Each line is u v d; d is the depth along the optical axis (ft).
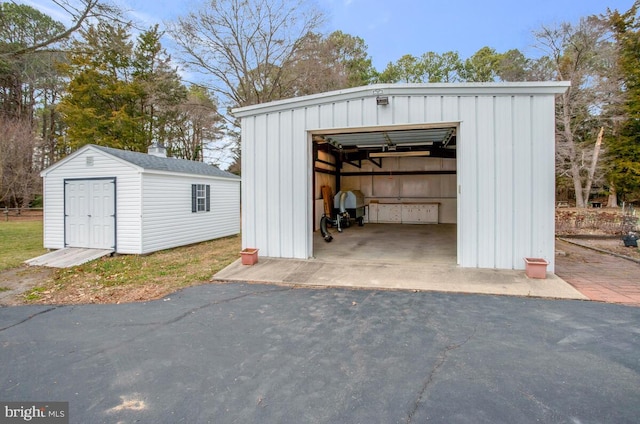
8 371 8.41
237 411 6.70
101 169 26.68
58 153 71.15
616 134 60.64
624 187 61.21
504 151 17.52
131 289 16.10
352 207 42.27
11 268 21.42
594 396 7.04
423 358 8.84
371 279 16.84
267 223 21.45
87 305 13.79
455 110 18.04
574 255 23.11
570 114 54.13
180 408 6.82
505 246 17.61
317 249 25.26
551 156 17.06
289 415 6.55
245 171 21.86
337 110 19.83
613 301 13.25
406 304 13.38
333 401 7.00
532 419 6.32
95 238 26.81
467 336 10.22
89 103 62.64
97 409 6.82
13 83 64.69
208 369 8.40
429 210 46.60
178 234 29.68
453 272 17.35
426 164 47.65
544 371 8.09
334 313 12.44
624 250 24.66
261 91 58.03
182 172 29.91
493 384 7.54
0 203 64.34
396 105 18.83
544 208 17.15
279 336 10.39
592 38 53.31
